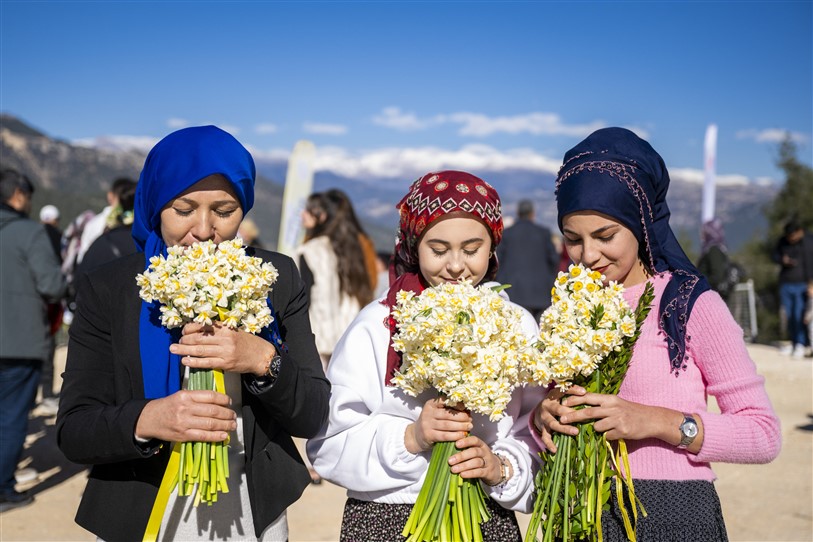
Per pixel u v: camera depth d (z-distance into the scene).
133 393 2.31
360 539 2.61
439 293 2.34
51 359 8.77
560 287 2.40
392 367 2.60
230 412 2.21
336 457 2.63
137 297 2.36
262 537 2.44
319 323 6.61
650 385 2.45
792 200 23.45
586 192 2.41
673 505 2.40
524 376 2.43
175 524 2.37
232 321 2.18
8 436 5.66
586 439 2.37
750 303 15.64
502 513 2.60
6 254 5.57
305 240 6.92
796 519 5.40
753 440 2.34
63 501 5.87
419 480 2.54
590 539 2.40
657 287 2.51
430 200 2.52
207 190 2.27
